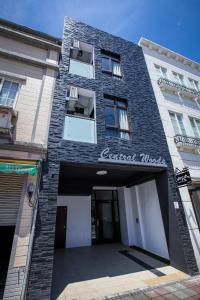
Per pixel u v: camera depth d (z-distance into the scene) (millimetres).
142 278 5074
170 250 6055
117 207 10266
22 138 4910
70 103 7145
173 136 7836
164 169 6723
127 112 7379
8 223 4109
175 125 8562
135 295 4199
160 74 9984
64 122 5805
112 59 8680
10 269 3664
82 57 8711
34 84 5859
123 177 8414
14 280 3617
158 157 6801
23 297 3502
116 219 10039
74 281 4938
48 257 3963
